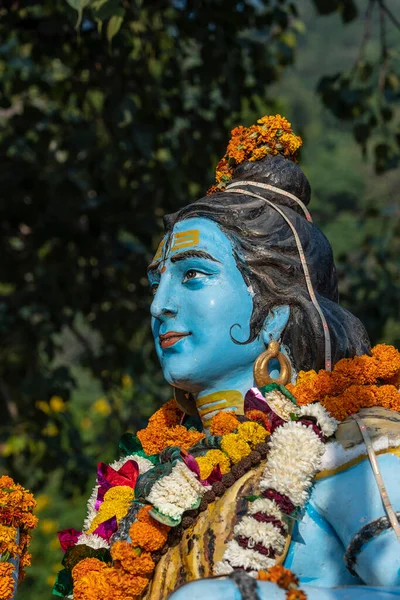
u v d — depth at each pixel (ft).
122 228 35.63
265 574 10.33
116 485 13.47
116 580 11.78
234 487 11.84
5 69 35.01
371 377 12.42
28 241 36.11
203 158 34.14
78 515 49.37
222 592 9.98
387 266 46.32
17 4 30.63
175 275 13.25
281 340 13.01
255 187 13.88
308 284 13.32
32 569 46.88
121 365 37.58
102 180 34.01
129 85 31.53
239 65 34.53
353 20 33.68
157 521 11.89
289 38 35.86
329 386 12.30
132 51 30.91
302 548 11.43
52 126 34.76
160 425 14.16
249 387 13.03
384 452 11.29
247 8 33.76
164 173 33.88
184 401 13.83
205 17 31.94
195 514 11.88
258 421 12.24
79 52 31.17
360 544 10.74
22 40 32.78
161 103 33.91
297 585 10.17
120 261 36.58
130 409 40.06
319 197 142.51
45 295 36.27
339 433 11.62
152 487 11.99
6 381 37.04
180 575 11.68
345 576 11.43
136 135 30.19
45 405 38.81
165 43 31.24
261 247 13.20
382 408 12.02
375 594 10.05
